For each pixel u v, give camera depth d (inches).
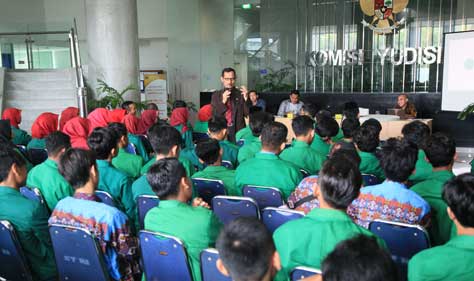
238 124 180.7
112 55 329.1
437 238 90.1
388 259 33.8
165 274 74.3
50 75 352.5
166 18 490.6
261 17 413.4
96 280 78.4
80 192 84.4
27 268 83.2
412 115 296.0
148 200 98.7
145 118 225.1
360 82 379.6
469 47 260.4
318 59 394.9
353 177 63.2
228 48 485.1
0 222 79.9
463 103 266.1
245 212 92.4
